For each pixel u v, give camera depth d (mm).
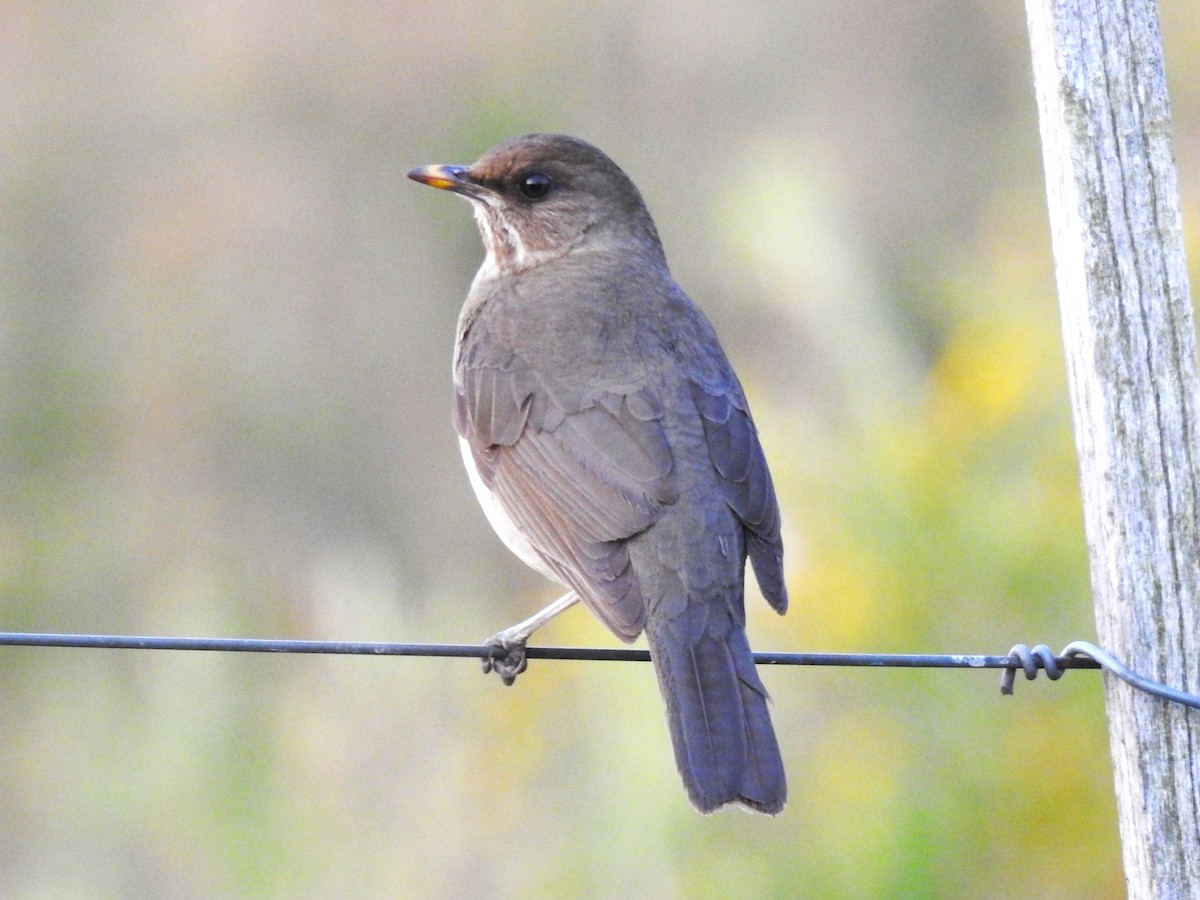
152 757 14633
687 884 12414
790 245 14344
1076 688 12445
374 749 14227
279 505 20922
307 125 23703
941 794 12234
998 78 22812
